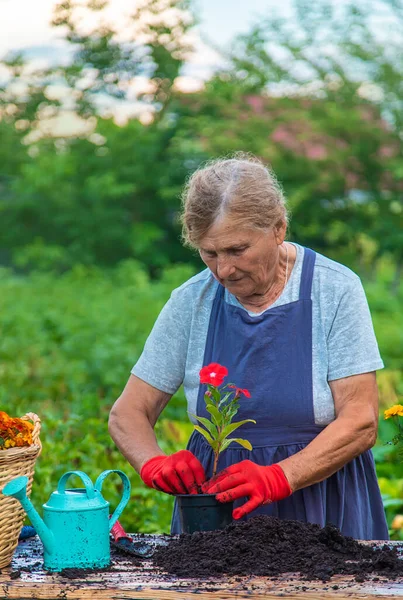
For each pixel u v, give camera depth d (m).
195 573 2.20
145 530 4.38
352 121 16.33
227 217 2.43
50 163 19.69
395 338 10.68
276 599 2.02
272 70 17.48
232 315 2.75
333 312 2.68
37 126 20.94
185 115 19.53
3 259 21.48
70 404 6.82
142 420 2.82
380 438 5.78
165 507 4.56
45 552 2.27
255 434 2.71
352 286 2.71
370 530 2.80
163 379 2.86
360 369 2.64
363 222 17.06
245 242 2.45
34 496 4.38
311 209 17.11
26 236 20.22
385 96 16.91
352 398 2.65
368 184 17.08
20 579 2.18
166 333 2.85
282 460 2.65
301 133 16.83
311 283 2.72
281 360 2.69
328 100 17.16
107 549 2.30
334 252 17.78
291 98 17.34
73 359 9.10
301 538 2.35
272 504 2.69
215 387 2.51
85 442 4.93
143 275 17.62
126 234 19.56
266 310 2.71
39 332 10.74
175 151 18.89
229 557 2.26
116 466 4.91
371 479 2.85
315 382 2.68
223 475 2.49
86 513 2.26
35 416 2.55
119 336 9.96
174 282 16.62
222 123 17.33
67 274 18.55
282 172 16.69
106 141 19.83
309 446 2.55
